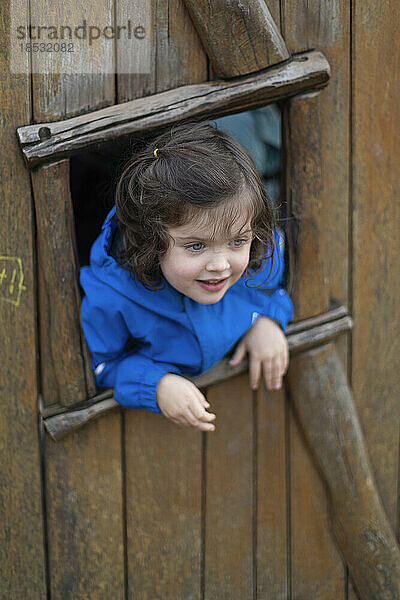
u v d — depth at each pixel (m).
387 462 1.91
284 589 1.87
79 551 1.68
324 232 1.68
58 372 1.53
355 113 1.64
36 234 1.47
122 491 1.67
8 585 1.66
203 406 1.50
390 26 1.63
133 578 1.73
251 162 1.43
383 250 1.76
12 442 1.57
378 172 1.71
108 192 1.71
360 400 1.83
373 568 1.82
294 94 1.55
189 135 1.41
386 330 1.82
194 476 1.72
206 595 1.79
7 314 1.50
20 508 1.62
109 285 1.48
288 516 1.83
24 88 1.40
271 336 1.62
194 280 1.39
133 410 1.63
